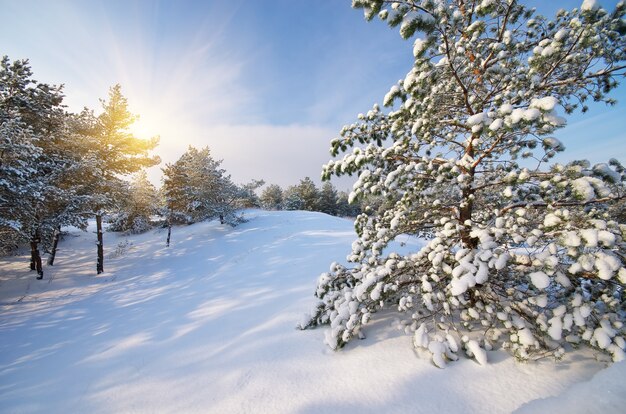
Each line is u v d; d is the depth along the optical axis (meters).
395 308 5.34
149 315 9.07
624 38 2.91
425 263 4.25
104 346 7.01
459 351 3.77
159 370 5.24
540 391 2.92
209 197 23.09
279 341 5.21
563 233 2.73
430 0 2.81
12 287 12.80
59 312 10.39
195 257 17.17
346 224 24.53
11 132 10.27
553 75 3.56
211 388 4.26
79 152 15.66
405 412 3.03
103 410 4.33
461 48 3.27
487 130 3.02
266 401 3.65
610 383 2.35
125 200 17.84
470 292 4.07
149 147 18.78
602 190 2.70
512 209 3.88
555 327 2.95
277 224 23.69
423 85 3.38
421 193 4.24
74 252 19.61
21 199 11.28
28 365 6.47
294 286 8.88
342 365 4.05
